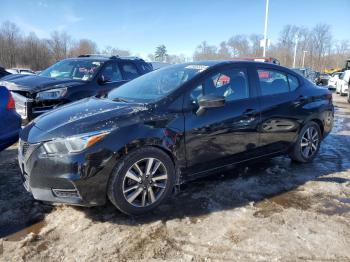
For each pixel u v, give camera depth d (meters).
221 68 4.31
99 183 3.29
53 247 3.04
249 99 4.43
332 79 25.00
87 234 3.23
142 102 3.86
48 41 63.41
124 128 3.40
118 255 2.93
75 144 3.24
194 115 3.85
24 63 60.09
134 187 3.48
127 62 7.89
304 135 5.23
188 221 3.46
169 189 3.73
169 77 4.32
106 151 3.27
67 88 6.51
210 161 4.07
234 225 3.39
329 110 5.54
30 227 3.35
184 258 2.89
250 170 4.96
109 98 4.34
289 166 5.20
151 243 3.10
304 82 5.32
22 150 3.60
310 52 66.31
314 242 3.12
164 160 3.64
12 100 4.88
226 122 4.10
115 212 3.63
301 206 3.83
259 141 4.55
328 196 4.11
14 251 2.97
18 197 3.98
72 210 3.67
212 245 3.06
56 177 3.23
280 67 5.04
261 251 2.98
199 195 4.06
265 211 3.69
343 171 5.03
